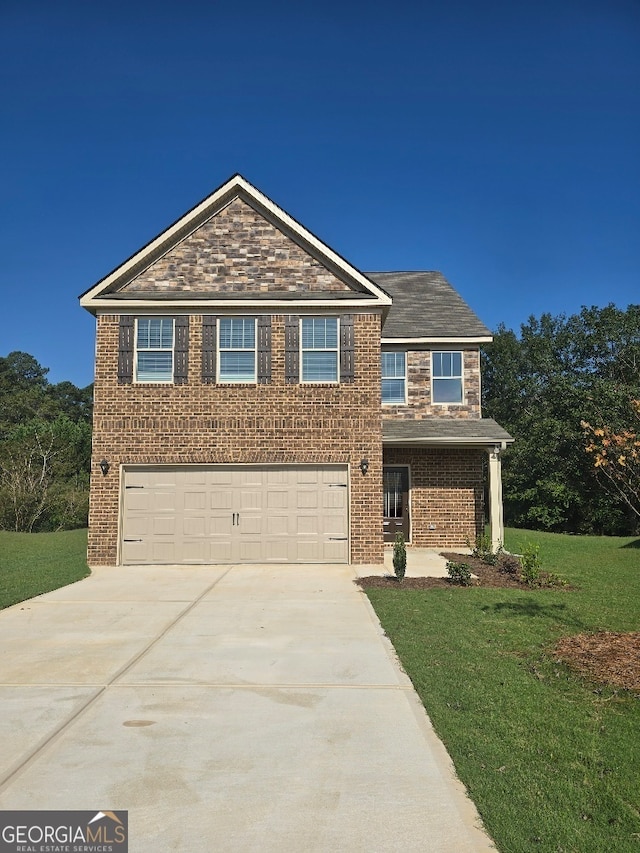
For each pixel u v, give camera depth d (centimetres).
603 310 3962
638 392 2859
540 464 3259
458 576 1234
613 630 854
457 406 1891
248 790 422
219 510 1495
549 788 420
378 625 899
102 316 1523
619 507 2942
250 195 1584
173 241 1580
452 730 515
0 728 525
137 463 1493
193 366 1516
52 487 2930
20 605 1045
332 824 381
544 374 4366
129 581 1280
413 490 1817
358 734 516
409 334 1902
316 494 1505
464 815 392
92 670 689
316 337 1539
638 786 423
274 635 845
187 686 636
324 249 1563
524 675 660
